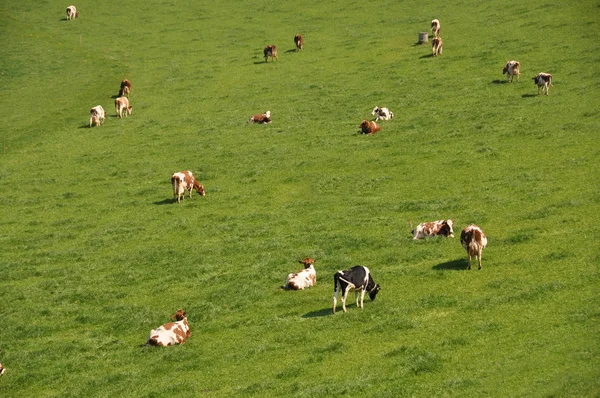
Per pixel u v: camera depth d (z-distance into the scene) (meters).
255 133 50.72
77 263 32.50
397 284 26.09
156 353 23.31
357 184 39.25
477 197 34.59
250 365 21.47
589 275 23.80
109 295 28.73
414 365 19.45
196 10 90.62
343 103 55.09
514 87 53.00
